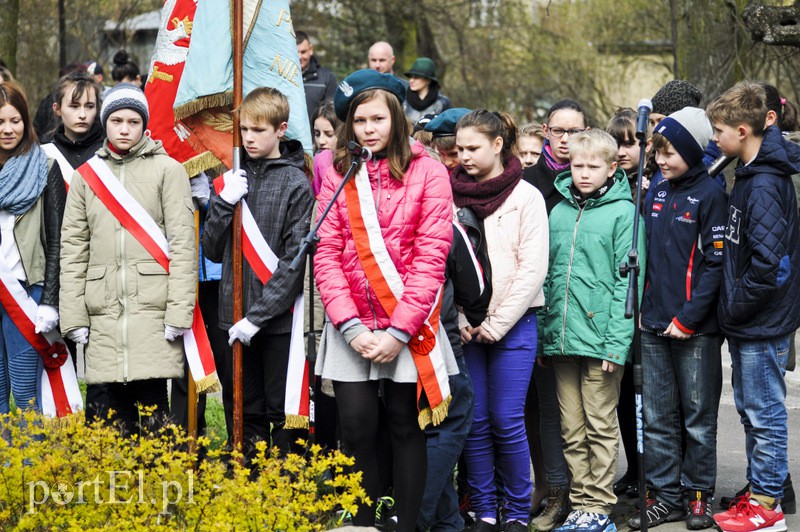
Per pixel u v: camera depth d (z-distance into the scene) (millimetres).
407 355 4613
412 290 4562
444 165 5285
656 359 5656
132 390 5578
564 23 24016
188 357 5395
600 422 5441
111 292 5324
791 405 8320
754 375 5367
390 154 4691
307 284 5488
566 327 5469
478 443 5270
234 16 5383
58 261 5543
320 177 6012
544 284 5602
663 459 5660
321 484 5484
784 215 5270
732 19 14203
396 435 4684
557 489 5660
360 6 23141
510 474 5273
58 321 5516
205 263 5930
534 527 5559
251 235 5383
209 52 5570
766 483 5391
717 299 5473
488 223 5270
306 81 10664
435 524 5020
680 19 14797
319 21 23641
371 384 4668
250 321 5250
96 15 21078
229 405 5816
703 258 5488
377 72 4746
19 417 4910
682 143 5473
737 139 5336
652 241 5621
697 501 5562
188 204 5422
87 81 5965
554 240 5598
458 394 4945
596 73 23859
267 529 4164
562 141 5855
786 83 16469
